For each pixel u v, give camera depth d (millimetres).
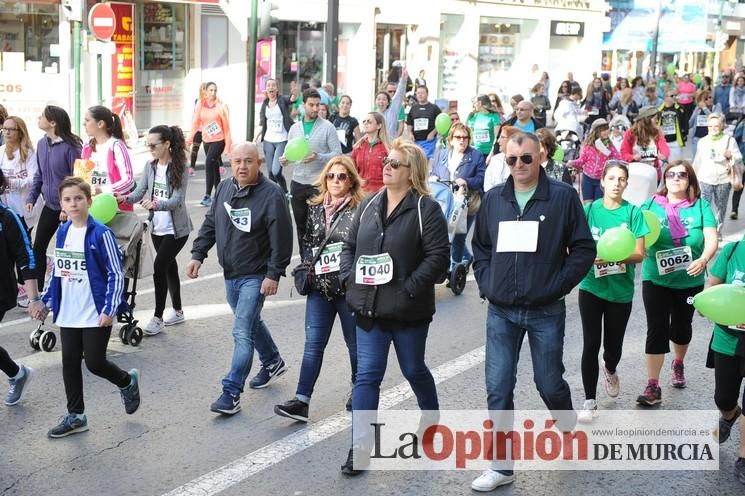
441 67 32219
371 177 10203
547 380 5363
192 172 18344
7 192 9195
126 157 8133
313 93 10938
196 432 6113
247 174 6332
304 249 6395
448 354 7887
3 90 19672
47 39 21078
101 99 20047
